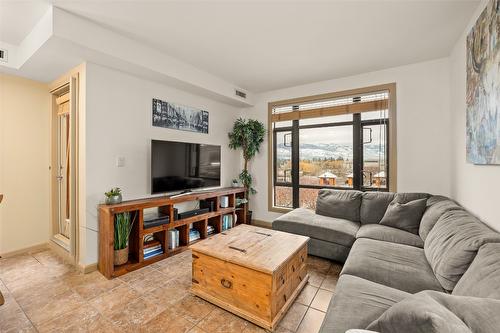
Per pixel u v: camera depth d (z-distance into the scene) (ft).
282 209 14.01
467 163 7.54
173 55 9.81
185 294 7.01
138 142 9.96
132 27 7.73
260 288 5.71
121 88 9.36
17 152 9.80
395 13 6.98
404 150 10.66
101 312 6.18
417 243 7.39
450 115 9.61
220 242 7.18
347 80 12.00
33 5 6.53
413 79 10.46
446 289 4.75
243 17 7.21
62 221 10.57
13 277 7.95
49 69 9.02
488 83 5.51
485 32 5.64
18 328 5.59
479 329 2.48
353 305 4.15
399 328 2.59
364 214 10.07
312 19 7.30
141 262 8.75
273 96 14.37
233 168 15.21
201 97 12.86
